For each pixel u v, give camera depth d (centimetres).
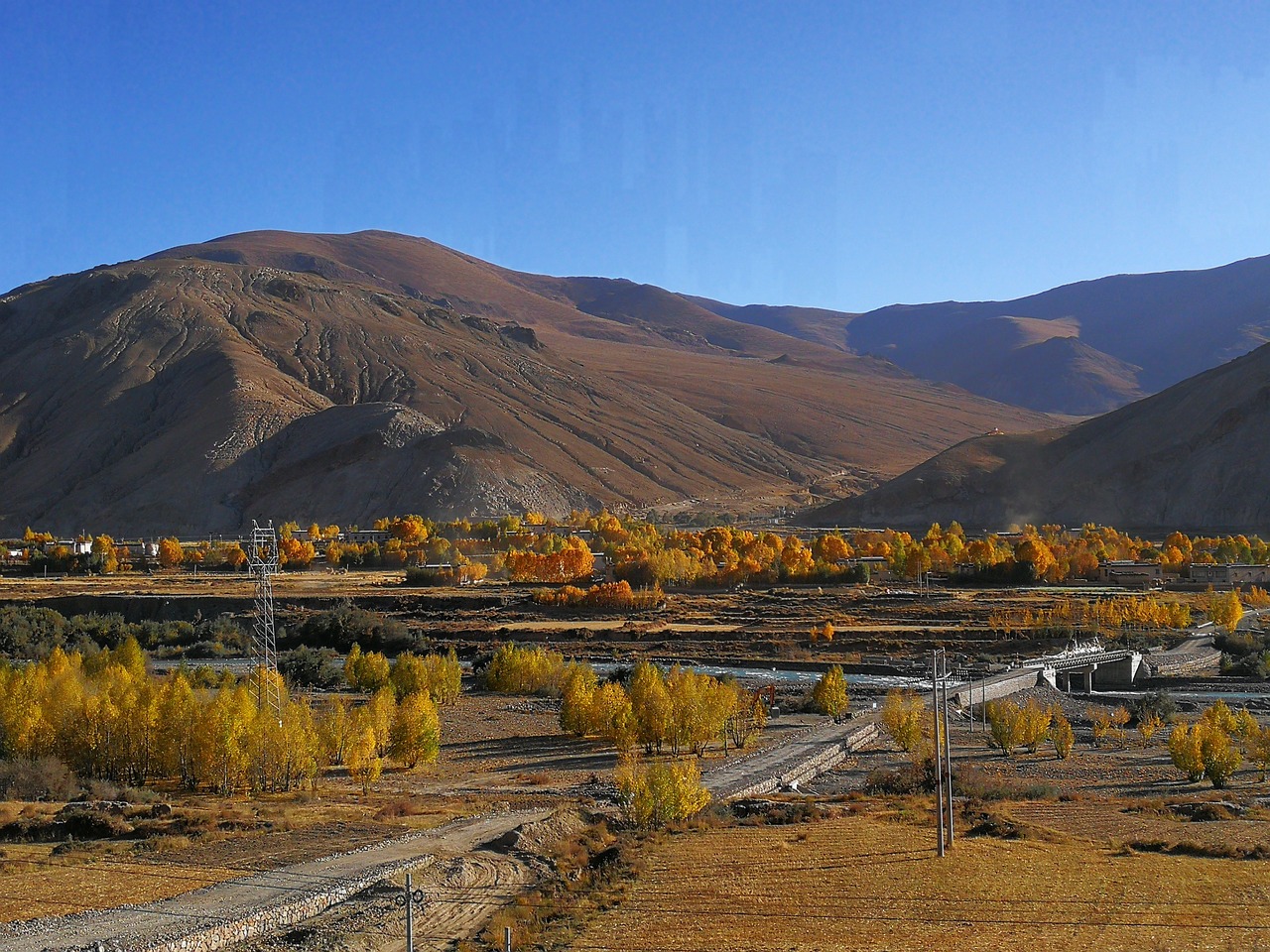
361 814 6562
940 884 5241
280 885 5081
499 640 16150
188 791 7519
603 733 9875
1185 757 8150
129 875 5212
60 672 9575
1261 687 12900
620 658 14888
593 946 4534
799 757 8700
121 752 7806
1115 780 8306
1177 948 4456
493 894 5138
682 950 4491
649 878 5384
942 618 16712
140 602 18425
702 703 8938
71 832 6044
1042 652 14450
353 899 4991
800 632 15838
